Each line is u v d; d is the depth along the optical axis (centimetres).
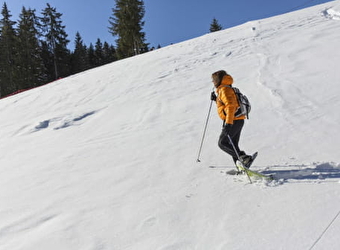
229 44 1445
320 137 448
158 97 955
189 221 293
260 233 252
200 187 367
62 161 565
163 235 276
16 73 4225
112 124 788
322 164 361
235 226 270
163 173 431
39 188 446
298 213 270
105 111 937
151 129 679
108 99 1092
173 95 941
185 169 434
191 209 316
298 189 315
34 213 360
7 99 1595
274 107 633
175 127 659
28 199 408
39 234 306
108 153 570
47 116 1021
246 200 314
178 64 1344
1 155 688
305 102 615
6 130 945
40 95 1462
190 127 643
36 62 4359
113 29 4000
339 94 606
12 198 420
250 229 261
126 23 3822
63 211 356
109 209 344
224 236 258
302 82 731
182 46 1775
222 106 386
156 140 597
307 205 280
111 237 285
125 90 1159
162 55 1641
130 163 496
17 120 1079
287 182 337
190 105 805
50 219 339
